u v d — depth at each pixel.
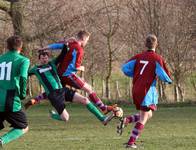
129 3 81.94
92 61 84.06
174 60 79.62
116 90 87.94
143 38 80.44
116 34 84.00
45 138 32.38
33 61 75.81
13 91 23.61
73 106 71.12
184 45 80.00
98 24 82.12
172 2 80.69
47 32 77.06
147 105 25.84
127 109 64.19
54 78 27.09
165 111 58.84
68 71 28.38
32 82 86.44
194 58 80.19
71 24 78.50
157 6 80.06
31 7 77.00
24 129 24.42
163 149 26.33
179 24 80.25
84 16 79.44
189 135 33.22
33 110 64.19
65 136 33.56
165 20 79.94
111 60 84.00
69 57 28.31
